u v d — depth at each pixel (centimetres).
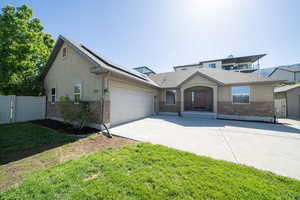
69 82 959
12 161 374
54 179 274
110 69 720
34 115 1077
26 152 439
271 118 1072
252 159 390
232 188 245
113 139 595
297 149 472
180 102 1447
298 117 1354
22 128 771
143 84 1238
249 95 1152
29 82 1102
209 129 789
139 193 234
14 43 1108
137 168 320
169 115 1470
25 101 1030
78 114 742
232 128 817
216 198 222
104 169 316
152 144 505
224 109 1242
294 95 1413
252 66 3116
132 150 439
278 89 1627
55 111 1061
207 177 280
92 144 524
